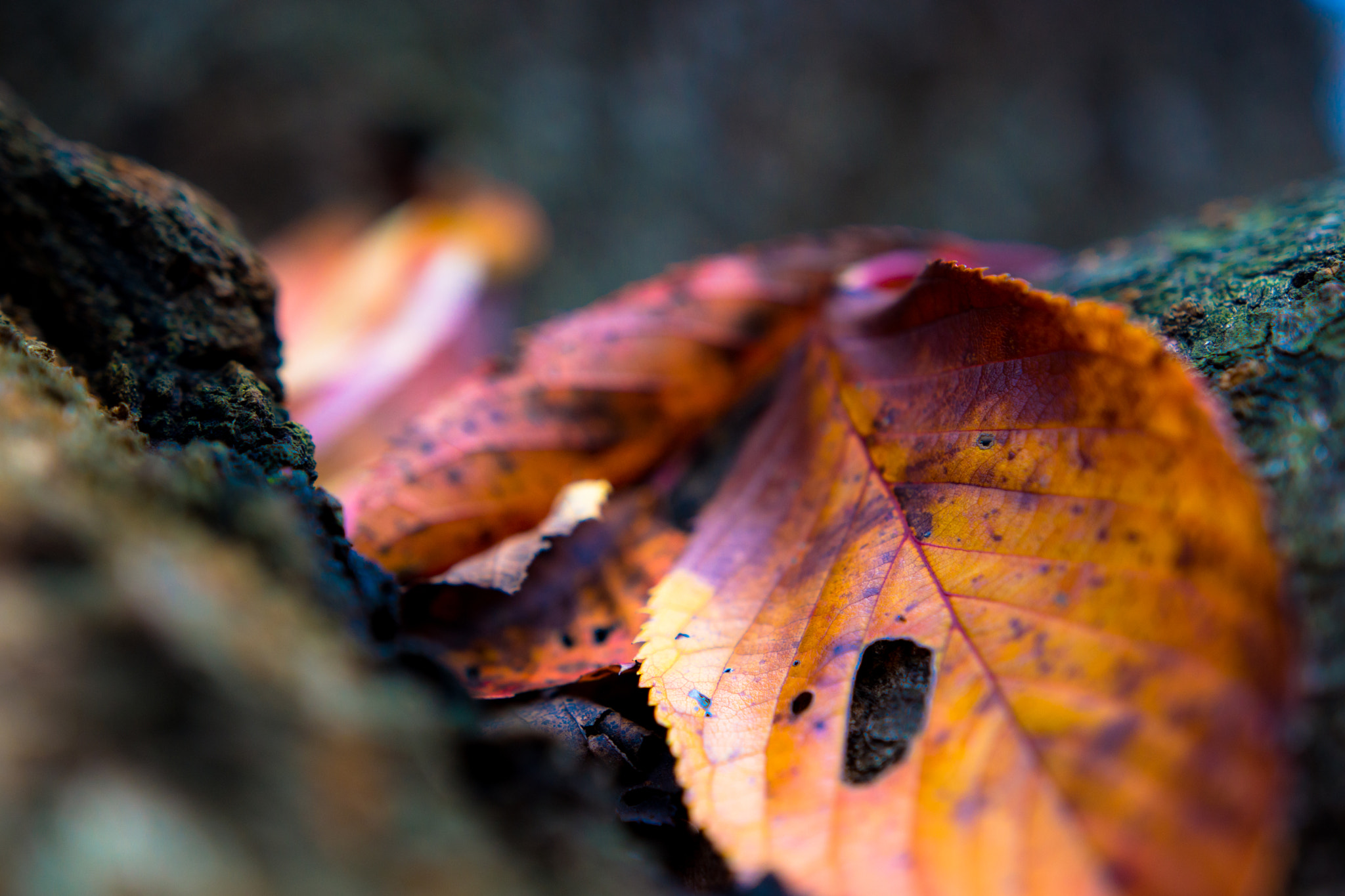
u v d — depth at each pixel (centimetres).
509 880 13
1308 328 16
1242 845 13
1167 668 14
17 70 68
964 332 16
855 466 17
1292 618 13
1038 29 102
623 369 20
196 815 12
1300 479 15
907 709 15
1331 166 114
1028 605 15
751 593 17
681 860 15
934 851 14
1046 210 96
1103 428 15
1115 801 14
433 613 18
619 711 16
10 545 13
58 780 12
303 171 75
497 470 19
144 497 14
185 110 73
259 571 14
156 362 18
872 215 93
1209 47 111
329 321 49
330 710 13
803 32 93
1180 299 18
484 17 84
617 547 18
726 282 21
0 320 15
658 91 88
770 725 15
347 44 78
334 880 13
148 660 13
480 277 55
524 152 81
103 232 18
